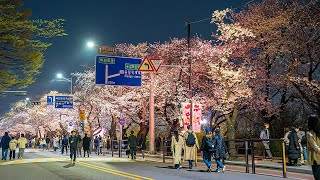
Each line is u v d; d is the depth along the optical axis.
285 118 30.97
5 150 24.52
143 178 13.25
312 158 7.44
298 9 26.72
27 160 23.64
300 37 26.33
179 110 30.62
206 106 30.02
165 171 15.84
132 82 27.36
